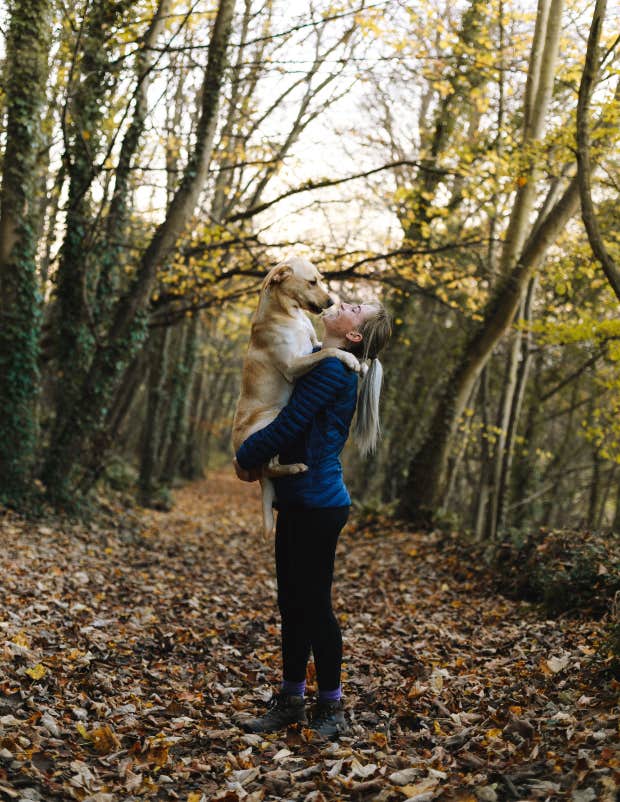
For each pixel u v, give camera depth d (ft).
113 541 33.17
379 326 11.30
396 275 38.09
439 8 36.47
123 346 35.47
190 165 34.88
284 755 10.36
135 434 93.25
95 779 9.51
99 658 14.82
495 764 9.36
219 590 25.14
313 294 11.34
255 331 11.43
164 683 14.05
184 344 72.13
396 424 64.13
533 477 62.80
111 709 12.10
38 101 32.58
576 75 34.65
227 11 33.71
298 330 11.26
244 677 14.66
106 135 38.34
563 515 74.79
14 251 32.68
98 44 33.24
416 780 9.27
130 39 34.09
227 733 11.30
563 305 48.19
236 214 40.11
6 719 10.64
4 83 32.04
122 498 47.06
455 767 9.66
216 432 112.27
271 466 10.79
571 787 8.23
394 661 15.67
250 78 35.06
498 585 23.50
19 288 32.91
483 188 33.58
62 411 37.65
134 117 36.37
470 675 14.03
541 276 43.88
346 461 76.07
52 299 43.91
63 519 33.53
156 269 35.55
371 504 43.55
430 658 15.75
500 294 37.86
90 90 34.71
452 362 57.62
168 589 24.47
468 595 23.54
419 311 63.57
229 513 62.80
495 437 40.55
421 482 40.01
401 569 28.48
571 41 37.63
